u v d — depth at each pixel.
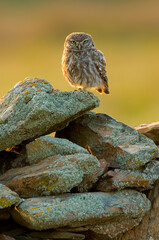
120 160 13.91
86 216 12.28
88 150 14.68
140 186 13.43
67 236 12.59
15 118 13.05
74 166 12.78
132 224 13.29
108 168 14.09
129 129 14.66
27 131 13.18
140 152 13.63
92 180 13.48
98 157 14.48
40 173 12.48
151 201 13.97
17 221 12.45
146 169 13.62
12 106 13.23
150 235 13.56
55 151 13.62
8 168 14.20
